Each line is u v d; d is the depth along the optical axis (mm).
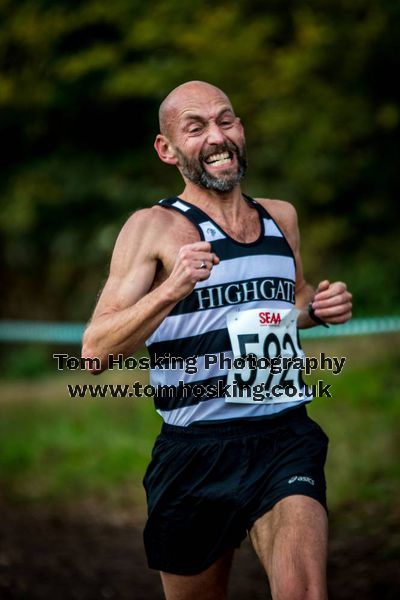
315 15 26109
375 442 18812
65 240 37562
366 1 25672
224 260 9156
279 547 8250
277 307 9266
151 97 32906
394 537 14047
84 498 18859
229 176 9305
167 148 9672
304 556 8102
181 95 9516
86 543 16062
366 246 28172
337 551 14016
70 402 27688
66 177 35125
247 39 27500
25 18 31938
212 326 9086
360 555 13719
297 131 26938
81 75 32156
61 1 31938
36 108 34438
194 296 9055
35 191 35156
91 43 32844
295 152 27281
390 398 21906
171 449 9281
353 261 28312
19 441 23438
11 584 13891
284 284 9344
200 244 8383
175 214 9352
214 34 27688
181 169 9531
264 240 9344
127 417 24625
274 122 26453
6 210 35438
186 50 28828
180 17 28875
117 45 31188
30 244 39344
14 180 35750
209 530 9219
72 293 42500
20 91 33344
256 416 9156
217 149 9305
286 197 29141
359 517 15250
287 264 9406
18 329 40094
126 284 9109
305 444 9109
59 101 33844
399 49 25281
